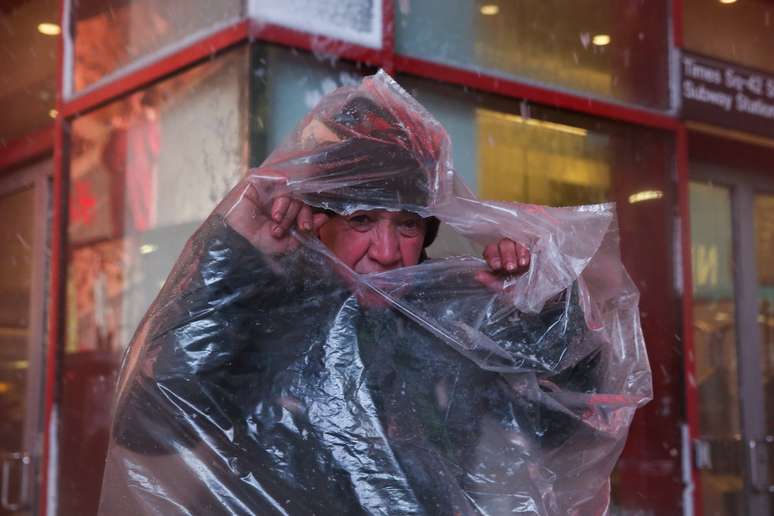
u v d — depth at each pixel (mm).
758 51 6270
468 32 4895
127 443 1783
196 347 1766
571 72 5340
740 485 6234
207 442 1758
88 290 4898
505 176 5008
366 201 1891
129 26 4715
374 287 1891
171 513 1753
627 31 5621
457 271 1916
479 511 1802
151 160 4555
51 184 5602
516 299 1876
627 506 5496
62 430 4938
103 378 4727
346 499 1758
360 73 4348
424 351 1877
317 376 1826
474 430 1849
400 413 1823
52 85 5316
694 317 6203
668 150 5750
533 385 1894
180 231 4387
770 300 6602
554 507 1849
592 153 5430
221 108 4168
